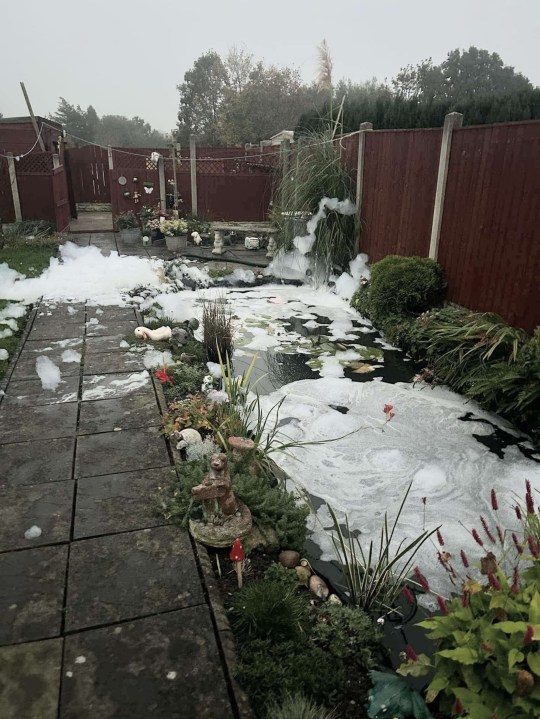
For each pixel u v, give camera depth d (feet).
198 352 15.93
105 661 6.11
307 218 25.84
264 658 6.34
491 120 23.58
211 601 7.00
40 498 8.93
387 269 19.56
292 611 6.97
